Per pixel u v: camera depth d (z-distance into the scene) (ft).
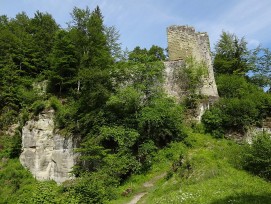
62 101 132.46
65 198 77.46
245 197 62.08
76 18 146.30
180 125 113.50
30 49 160.86
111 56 142.82
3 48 159.74
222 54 177.47
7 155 130.31
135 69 121.29
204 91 135.95
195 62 137.59
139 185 94.27
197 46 145.07
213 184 72.74
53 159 116.88
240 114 118.93
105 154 100.22
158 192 80.74
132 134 105.50
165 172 97.81
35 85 149.48
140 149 105.09
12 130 141.08
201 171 80.89
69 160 113.19
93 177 89.71
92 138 106.11
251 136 113.29
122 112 113.29
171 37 148.05
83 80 123.13
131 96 112.16
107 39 156.15
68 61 138.00
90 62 135.33
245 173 79.36
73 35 140.67
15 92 148.46
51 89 141.69
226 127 118.93
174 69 137.28
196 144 110.22
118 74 122.83
